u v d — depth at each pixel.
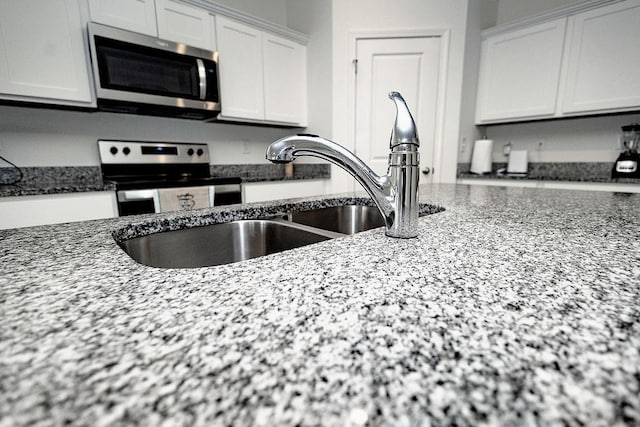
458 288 0.33
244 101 2.45
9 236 0.57
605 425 0.16
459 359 0.21
